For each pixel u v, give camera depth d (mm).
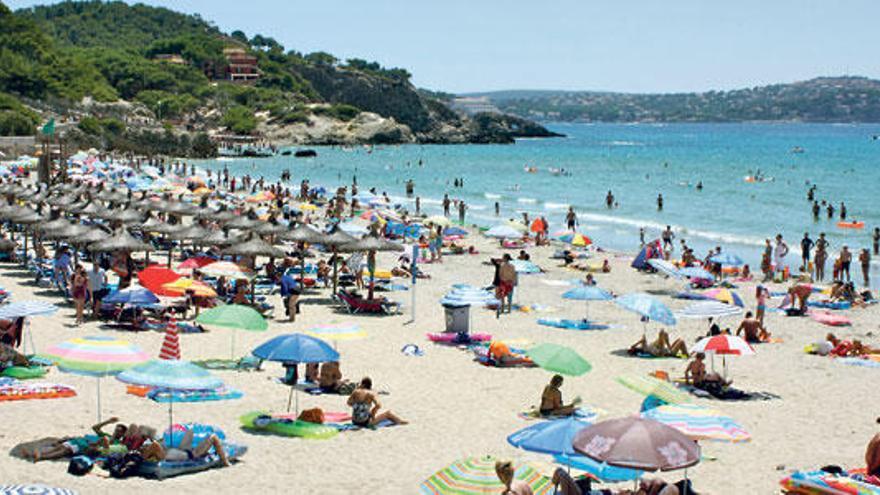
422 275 36375
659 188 89438
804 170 117625
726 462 15977
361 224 53250
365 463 15117
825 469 14938
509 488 11305
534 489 12305
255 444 15812
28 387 17750
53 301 27609
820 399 20375
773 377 22328
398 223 48719
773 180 98688
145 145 142125
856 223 58375
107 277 29172
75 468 13820
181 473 14164
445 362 22516
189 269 28125
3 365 19203
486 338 25141
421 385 20375
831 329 28547
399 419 17422
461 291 25328
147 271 25719
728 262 35938
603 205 72375
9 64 160250
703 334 27484
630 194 82625
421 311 29094
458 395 19641
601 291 24594
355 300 28359
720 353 20234
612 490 13680
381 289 32906
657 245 40156
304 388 19406
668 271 32250
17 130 110938
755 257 46875
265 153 157000
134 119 169000
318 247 42344
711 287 35594
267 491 13648
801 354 24844
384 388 20000
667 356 24094
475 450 15992
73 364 14320
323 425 16781
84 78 181250
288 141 193875
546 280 36750
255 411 17516
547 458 15641
